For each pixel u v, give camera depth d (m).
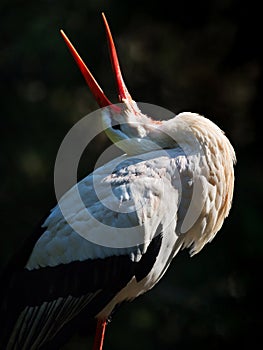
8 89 14.30
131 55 14.50
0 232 13.62
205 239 7.87
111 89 14.14
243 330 12.80
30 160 13.76
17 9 14.03
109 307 7.69
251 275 12.64
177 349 12.88
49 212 7.80
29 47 13.56
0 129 13.97
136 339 12.88
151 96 14.52
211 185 7.59
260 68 13.82
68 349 13.12
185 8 14.17
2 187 13.75
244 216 12.38
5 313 7.66
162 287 12.95
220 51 14.36
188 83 14.55
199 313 12.88
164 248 7.54
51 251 7.55
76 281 7.50
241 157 13.32
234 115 14.06
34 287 7.59
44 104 14.12
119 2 14.04
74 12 13.87
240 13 13.78
